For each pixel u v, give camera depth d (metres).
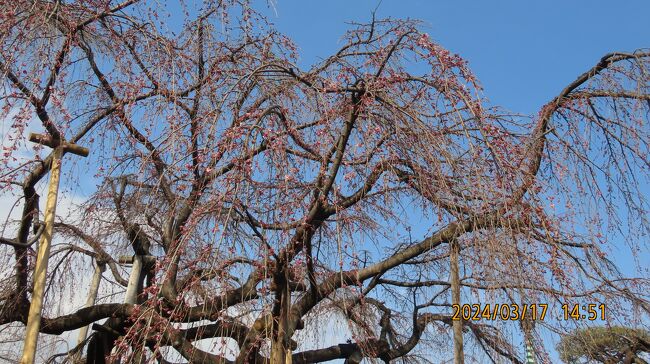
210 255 5.15
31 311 5.37
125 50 6.77
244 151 5.04
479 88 5.51
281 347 5.84
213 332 6.48
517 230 5.34
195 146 6.01
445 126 5.93
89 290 10.22
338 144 5.73
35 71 5.74
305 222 5.57
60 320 7.34
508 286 5.13
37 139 5.73
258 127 5.26
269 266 5.58
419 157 5.66
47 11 6.04
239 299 6.15
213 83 6.67
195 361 6.30
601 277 5.94
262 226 5.47
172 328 5.47
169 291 6.02
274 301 6.00
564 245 5.88
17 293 7.09
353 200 6.31
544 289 5.32
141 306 6.15
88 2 6.69
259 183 5.57
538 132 6.31
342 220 5.84
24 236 6.88
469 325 7.68
